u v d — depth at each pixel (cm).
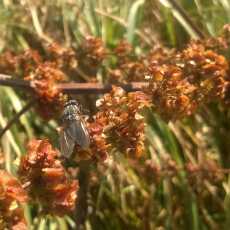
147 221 18
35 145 8
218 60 10
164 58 12
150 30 20
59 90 11
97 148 9
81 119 9
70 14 20
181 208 18
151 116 18
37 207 16
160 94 10
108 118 9
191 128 19
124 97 9
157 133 18
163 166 17
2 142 17
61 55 13
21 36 19
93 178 16
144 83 11
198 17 20
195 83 10
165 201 18
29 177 8
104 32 20
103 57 14
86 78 16
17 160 9
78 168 15
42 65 12
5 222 8
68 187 8
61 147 9
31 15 20
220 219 19
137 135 9
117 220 18
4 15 20
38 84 11
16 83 11
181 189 18
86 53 13
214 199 19
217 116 20
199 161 18
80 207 16
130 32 19
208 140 19
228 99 11
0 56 13
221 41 12
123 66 13
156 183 17
